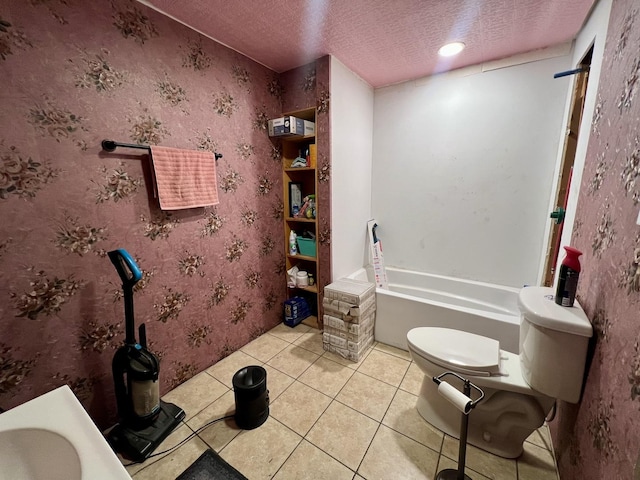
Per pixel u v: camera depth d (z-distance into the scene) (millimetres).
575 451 1012
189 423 1458
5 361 1090
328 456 1274
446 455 1275
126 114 1332
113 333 1390
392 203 2660
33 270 1126
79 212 1226
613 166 912
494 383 1188
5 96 1006
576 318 984
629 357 706
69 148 1173
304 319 2525
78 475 660
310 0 1332
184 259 1657
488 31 1626
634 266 719
